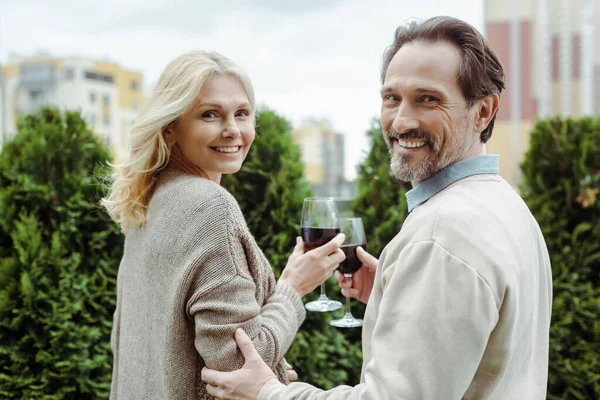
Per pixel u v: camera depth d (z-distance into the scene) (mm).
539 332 1115
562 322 2732
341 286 1612
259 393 1083
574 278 2764
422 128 1042
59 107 2658
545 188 2902
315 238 1493
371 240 2688
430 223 951
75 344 2273
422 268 928
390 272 1010
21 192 2361
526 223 1072
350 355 2654
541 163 2918
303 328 2586
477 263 892
